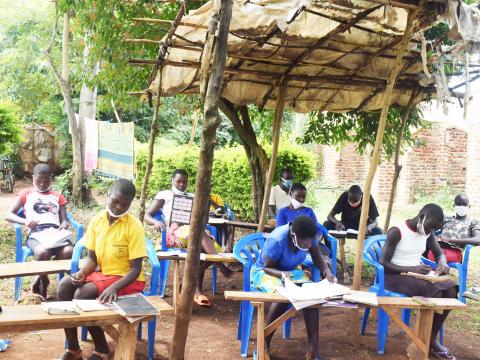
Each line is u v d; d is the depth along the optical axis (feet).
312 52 20.43
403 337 18.17
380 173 53.62
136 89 28.96
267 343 15.06
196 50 17.49
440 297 16.15
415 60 20.99
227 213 25.90
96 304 12.15
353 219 26.20
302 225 14.88
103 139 35.53
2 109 29.71
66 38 41.50
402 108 27.96
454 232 22.34
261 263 16.51
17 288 19.06
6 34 64.49
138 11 24.59
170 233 20.01
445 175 54.13
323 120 32.53
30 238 19.39
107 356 14.03
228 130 58.59
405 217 47.06
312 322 14.80
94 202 45.37
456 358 16.63
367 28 17.70
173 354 13.42
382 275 16.97
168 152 45.78
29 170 67.21
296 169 38.52
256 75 22.20
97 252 13.91
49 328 11.07
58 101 65.67
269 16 14.83
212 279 24.38
